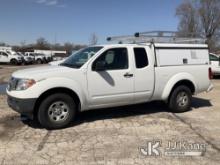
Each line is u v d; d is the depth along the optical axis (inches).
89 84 258.4
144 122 275.7
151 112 317.4
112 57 271.1
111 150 202.7
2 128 254.2
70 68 256.4
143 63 286.0
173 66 305.1
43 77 241.0
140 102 292.2
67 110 253.1
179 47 311.3
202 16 2065.7
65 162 182.5
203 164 181.2
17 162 182.7
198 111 325.4
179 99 313.7
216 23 2020.2
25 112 238.8
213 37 2044.8
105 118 290.2
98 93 263.3
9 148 205.8
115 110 324.2
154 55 294.7
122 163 181.8
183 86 314.7
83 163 181.2
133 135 235.5
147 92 289.7
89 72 257.8
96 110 322.3
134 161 184.9
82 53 282.8
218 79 679.1
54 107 248.1
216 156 193.8
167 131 247.0
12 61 1541.6
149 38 299.3
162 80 298.5
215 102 379.9
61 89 251.1
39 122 252.1
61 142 218.1
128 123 272.1
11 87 252.8
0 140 222.7
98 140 222.8
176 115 305.4
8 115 298.2
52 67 265.1
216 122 277.0
